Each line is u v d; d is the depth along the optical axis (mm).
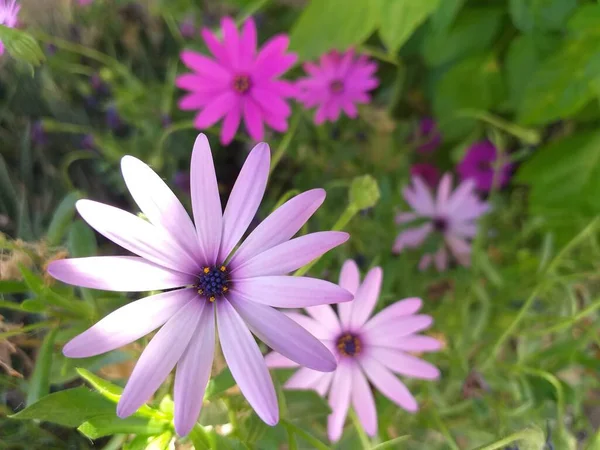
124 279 99
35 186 220
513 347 213
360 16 213
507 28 276
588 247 228
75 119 245
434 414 159
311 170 241
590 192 248
